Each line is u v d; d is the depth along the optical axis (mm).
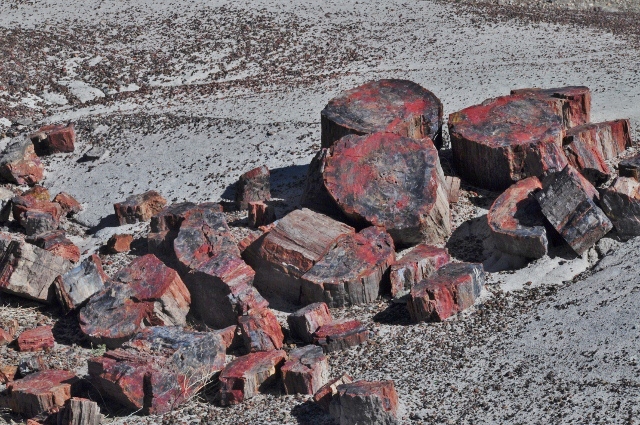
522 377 14602
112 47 36469
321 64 34406
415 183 19359
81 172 25766
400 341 16391
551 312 16375
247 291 17266
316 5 40562
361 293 17781
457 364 15414
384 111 21938
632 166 19594
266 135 25969
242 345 16750
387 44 36125
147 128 27812
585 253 18062
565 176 18250
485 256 18844
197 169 24547
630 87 27484
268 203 21781
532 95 22078
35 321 18469
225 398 15164
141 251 20750
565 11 42156
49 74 34000
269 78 33406
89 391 15891
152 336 15984
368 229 18547
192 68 34719
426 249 18516
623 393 13531
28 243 19562
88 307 17766
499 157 20359
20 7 40625
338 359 16125
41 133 27000
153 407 15148
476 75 31094
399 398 14594
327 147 21594
